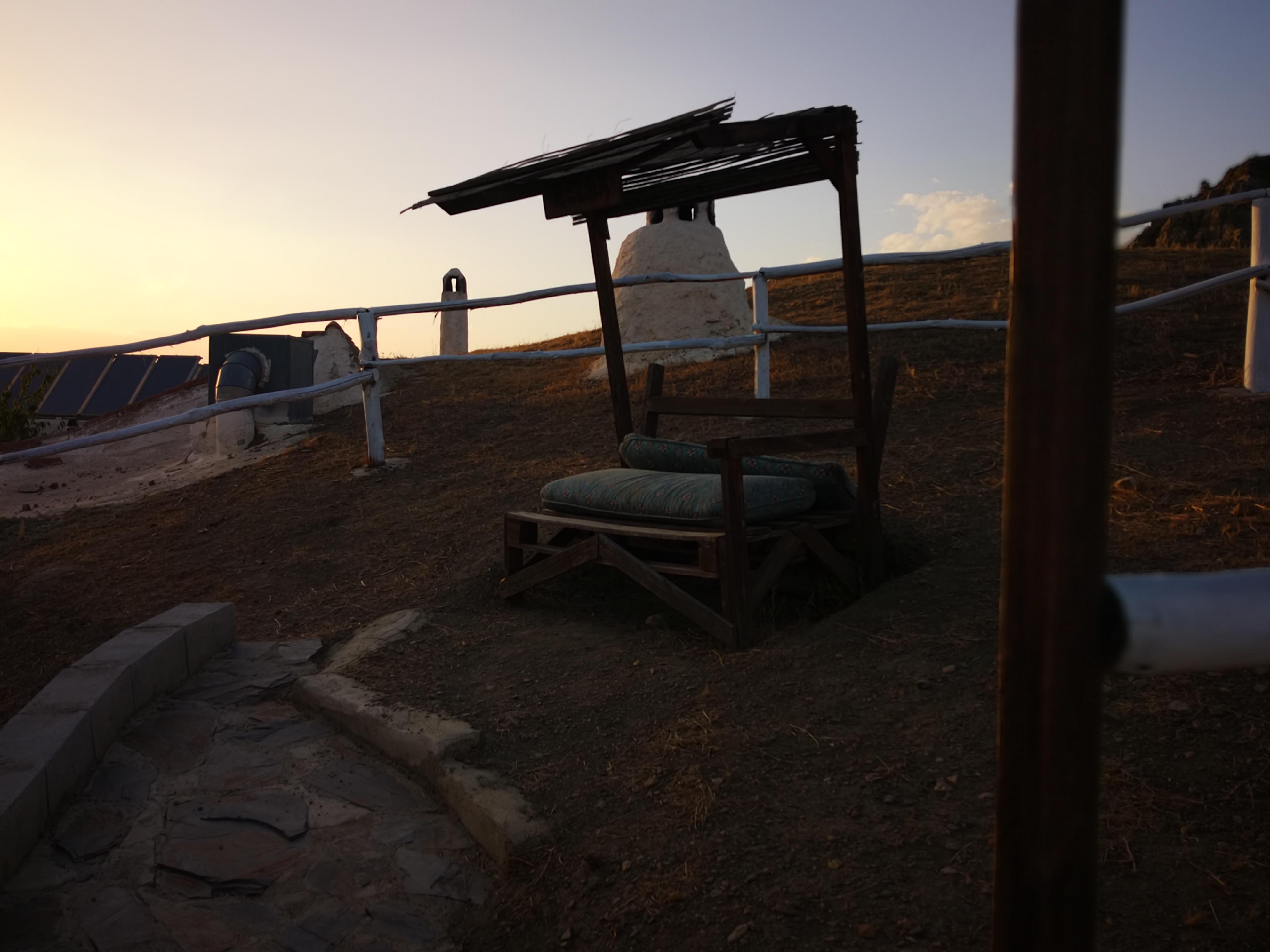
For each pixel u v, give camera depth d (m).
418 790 3.02
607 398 8.07
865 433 3.85
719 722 2.89
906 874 2.12
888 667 3.06
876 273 12.84
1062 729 0.79
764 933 2.02
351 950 2.28
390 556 5.15
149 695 3.54
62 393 22.66
